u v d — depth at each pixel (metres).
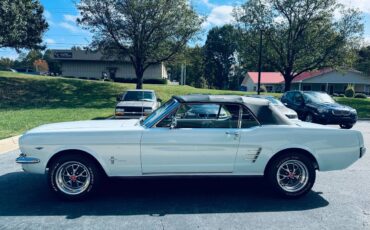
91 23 25.67
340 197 5.12
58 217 4.23
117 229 3.89
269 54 30.80
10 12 23.02
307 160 4.95
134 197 5.02
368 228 4.00
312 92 16.11
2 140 8.72
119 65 53.44
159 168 4.78
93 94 27.36
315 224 4.10
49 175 4.71
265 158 4.89
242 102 4.97
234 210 4.54
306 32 28.84
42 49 30.17
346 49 28.39
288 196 4.97
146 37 26.16
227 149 4.81
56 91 27.09
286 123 5.03
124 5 24.91
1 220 4.13
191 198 5.00
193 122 4.88
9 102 21.84
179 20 25.75
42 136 4.66
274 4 29.16
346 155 5.04
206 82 87.38
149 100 14.09
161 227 3.95
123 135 4.69
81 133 4.69
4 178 5.96
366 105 27.52
